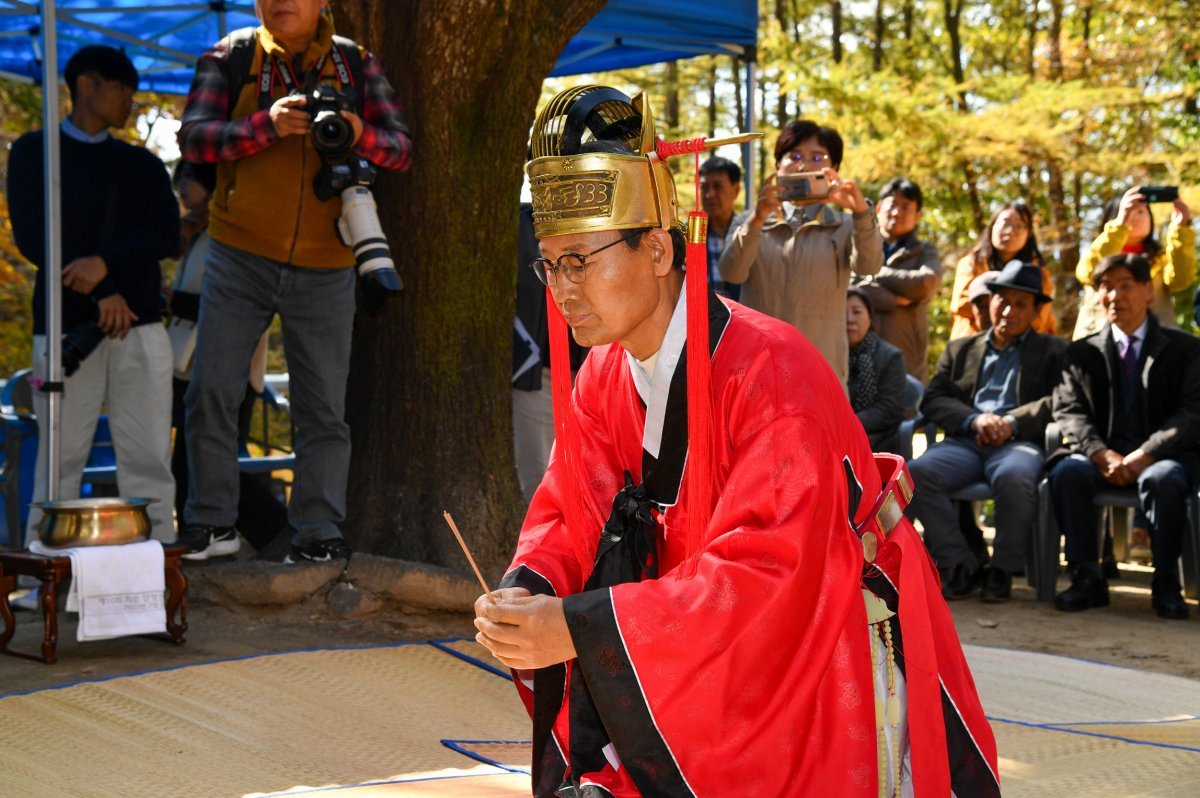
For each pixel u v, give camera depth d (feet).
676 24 23.16
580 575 7.61
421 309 17.44
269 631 15.44
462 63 16.96
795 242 19.71
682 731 6.44
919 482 21.26
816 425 6.60
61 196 17.93
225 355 16.16
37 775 10.20
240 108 15.69
